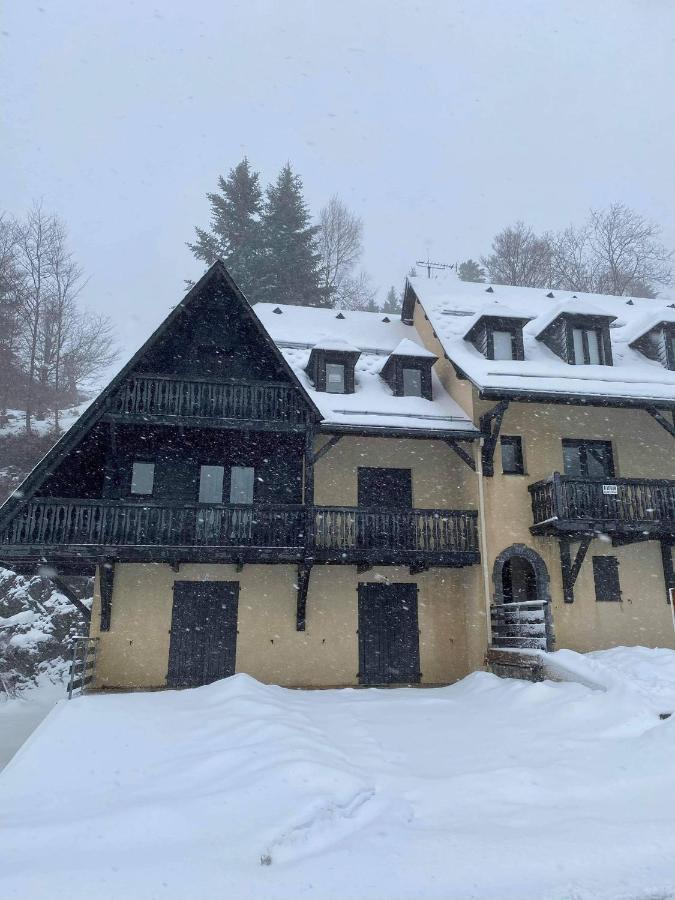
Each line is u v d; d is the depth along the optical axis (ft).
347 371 54.65
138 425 46.57
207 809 19.84
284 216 111.24
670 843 17.80
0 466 88.28
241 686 35.68
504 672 46.19
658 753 25.04
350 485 53.01
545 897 14.87
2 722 55.21
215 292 52.19
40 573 47.85
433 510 50.34
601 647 50.57
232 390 48.32
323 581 51.08
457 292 67.72
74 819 19.29
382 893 15.03
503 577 52.85
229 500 50.55
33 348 107.34
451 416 52.85
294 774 22.24
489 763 25.72
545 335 59.36
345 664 49.70
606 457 55.83
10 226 114.83
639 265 118.73
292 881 15.57
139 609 47.65
